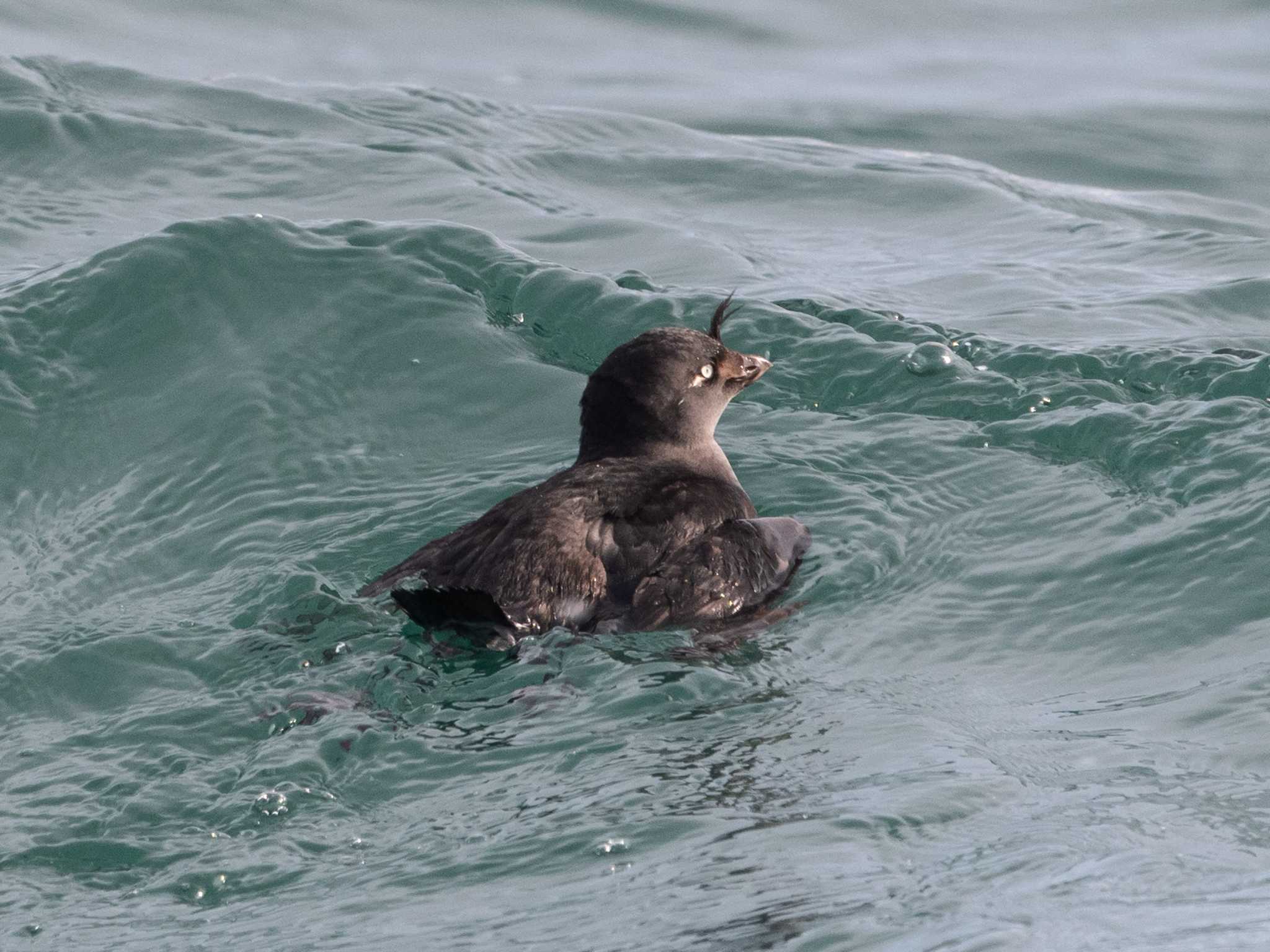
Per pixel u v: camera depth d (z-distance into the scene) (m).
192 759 8.34
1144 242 16.95
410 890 7.00
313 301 13.74
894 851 6.92
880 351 13.31
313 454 12.14
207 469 12.00
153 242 13.99
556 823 7.43
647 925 6.36
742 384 11.22
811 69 24.00
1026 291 15.25
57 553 11.18
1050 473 11.56
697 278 15.30
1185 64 24.23
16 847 7.58
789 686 8.92
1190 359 12.95
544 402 12.81
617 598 9.54
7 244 15.29
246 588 10.34
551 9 26.38
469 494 11.55
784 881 6.67
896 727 8.38
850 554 10.59
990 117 21.80
